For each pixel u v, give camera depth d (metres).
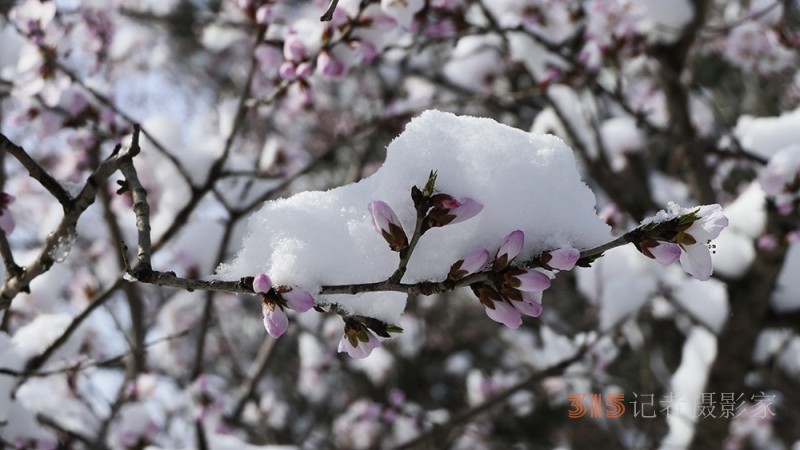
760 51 5.70
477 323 7.81
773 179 3.81
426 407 8.56
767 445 6.90
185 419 5.20
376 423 7.46
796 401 5.62
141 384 4.43
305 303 1.60
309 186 9.91
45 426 3.79
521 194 1.68
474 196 1.66
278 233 1.68
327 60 2.89
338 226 1.71
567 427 8.13
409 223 1.66
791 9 5.89
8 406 3.07
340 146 4.34
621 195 5.42
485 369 10.12
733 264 4.93
